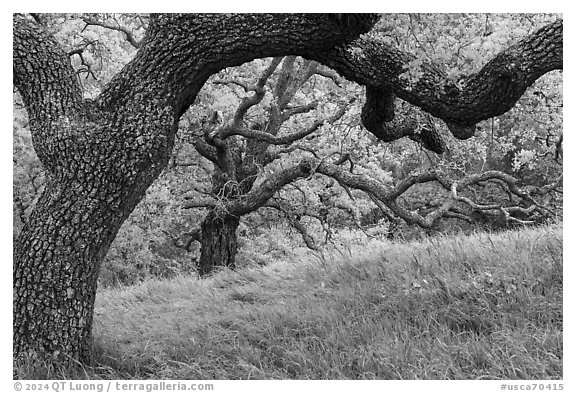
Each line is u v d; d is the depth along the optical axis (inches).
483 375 219.5
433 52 238.5
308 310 293.0
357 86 439.2
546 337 232.7
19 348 227.9
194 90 241.1
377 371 233.9
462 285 283.6
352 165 494.0
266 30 224.4
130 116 231.6
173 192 501.4
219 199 462.6
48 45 241.1
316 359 246.1
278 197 529.3
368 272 332.8
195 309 331.6
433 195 820.0
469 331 254.7
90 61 415.2
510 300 266.7
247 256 599.8
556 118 372.5
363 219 771.4
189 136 462.9
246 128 452.4
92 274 235.9
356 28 224.2
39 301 227.6
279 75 512.4
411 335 258.2
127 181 231.8
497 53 257.9
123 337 284.7
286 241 626.8
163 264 627.8
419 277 306.0
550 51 236.8
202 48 228.8
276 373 237.5
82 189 229.9
